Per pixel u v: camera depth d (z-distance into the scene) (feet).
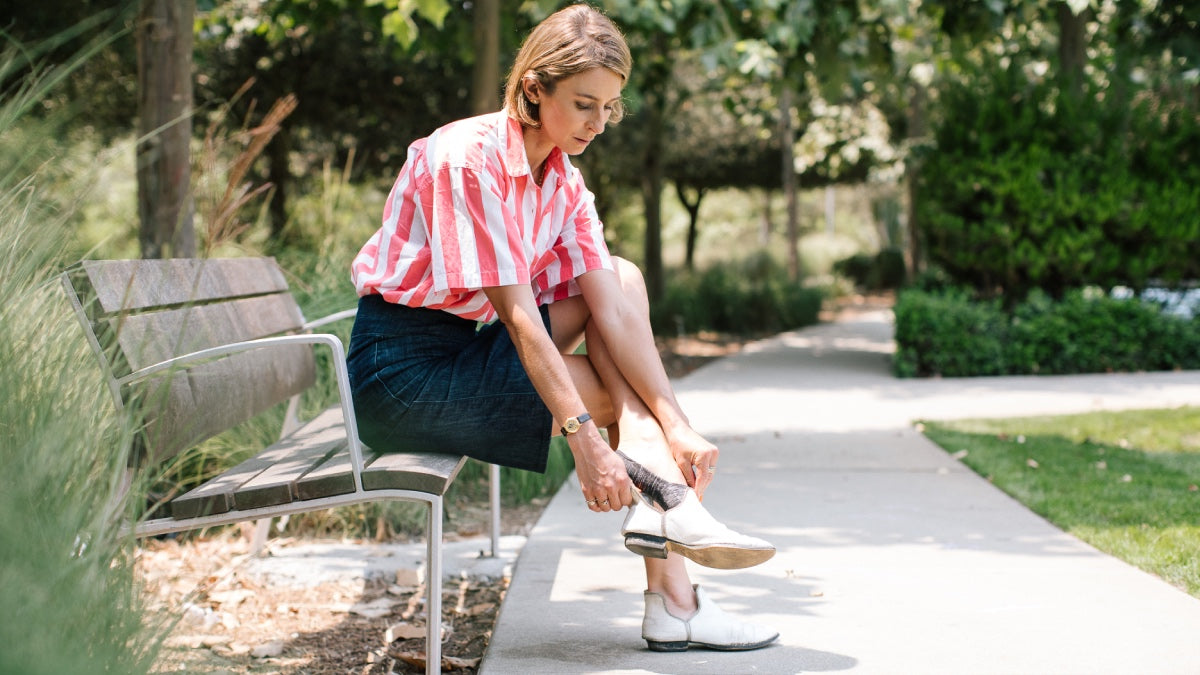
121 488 5.26
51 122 6.15
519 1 23.35
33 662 3.98
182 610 5.83
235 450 11.60
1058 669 6.81
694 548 6.42
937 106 41.86
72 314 6.42
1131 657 7.04
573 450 6.46
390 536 11.52
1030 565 9.57
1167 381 24.73
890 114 52.95
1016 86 28.48
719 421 19.93
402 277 6.87
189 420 6.40
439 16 17.22
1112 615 8.00
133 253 14.61
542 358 6.44
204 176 7.27
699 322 44.27
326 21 23.97
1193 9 23.35
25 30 19.88
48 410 5.03
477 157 6.57
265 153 34.58
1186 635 7.50
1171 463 14.51
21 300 5.56
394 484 6.12
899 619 7.95
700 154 64.08
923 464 15.05
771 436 17.97
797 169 61.87
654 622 7.24
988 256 27.66
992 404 21.58
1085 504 11.97
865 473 14.46
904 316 27.12
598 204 48.65
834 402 22.47
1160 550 9.85
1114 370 27.02
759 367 30.22
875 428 18.69
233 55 33.68
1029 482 13.30
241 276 8.62
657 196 42.73
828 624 7.84
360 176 35.32
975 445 16.26
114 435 5.39
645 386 6.89
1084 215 26.81
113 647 4.58
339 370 6.16
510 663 7.00
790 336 42.80
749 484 13.78
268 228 18.19
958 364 26.96
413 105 36.52
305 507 6.12
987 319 26.89
